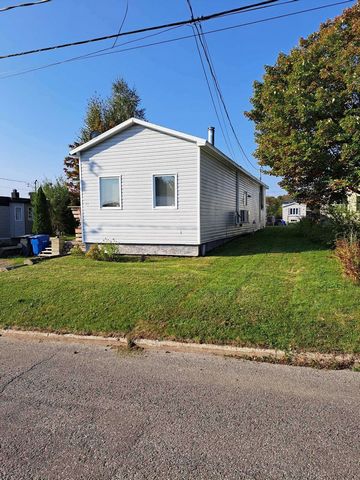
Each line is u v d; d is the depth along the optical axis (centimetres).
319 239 1211
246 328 450
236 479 208
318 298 531
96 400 306
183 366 378
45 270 852
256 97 1288
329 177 994
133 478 211
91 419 275
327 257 886
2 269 880
